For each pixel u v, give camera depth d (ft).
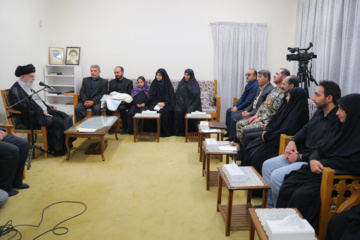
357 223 5.30
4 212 8.17
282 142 8.75
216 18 17.97
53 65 17.13
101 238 7.06
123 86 17.15
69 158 12.34
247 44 18.03
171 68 18.49
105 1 17.75
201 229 7.49
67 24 17.90
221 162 12.19
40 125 12.25
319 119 7.91
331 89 7.41
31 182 10.10
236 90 18.63
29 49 15.47
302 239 4.76
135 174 10.89
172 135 16.39
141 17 17.93
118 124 16.58
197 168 11.54
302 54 12.48
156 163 12.01
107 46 18.19
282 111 9.70
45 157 12.37
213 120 16.78
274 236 4.71
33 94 11.78
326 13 14.03
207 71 18.57
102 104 16.37
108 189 9.66
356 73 11.95
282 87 10.55
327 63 14.01
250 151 9.96
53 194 9.27
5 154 8.88
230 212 7.02
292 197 6.53
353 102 6.47
